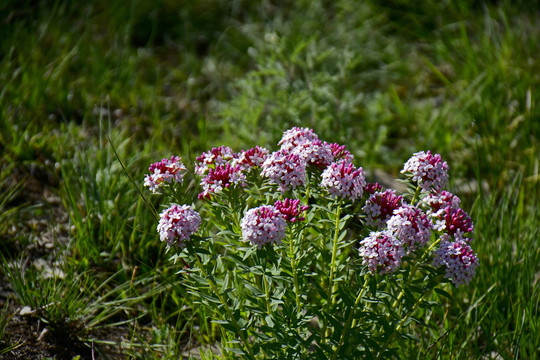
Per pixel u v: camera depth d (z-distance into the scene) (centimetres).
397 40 698
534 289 369
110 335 363
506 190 483
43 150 487
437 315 387
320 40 679
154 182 286
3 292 380
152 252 408
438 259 266
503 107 566
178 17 729
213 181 282
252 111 511
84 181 418
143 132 541
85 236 398
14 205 448
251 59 677
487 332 361
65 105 552
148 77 634
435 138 546
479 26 666
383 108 595
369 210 283
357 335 280
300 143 299
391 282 279
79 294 368
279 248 293
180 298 380
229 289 280
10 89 531
